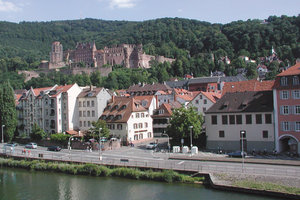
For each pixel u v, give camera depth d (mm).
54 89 113812
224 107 81000
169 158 70188
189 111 83125
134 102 102812
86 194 55469
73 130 108125
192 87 188000
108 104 107688
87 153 83688
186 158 68500
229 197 49281
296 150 70688
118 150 86500
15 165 78625
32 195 57125
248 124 76938
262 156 69375
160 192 53625
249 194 49906
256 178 52969
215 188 52906
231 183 52375
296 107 70750
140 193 53969
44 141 103500
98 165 68125
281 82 72812
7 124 111188
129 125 97188
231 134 79062
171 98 131875
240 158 67000
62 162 73938
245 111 76938
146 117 104938
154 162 66688
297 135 70375
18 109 121438
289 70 74562
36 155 82688
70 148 91062
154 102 115875
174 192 53156
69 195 55781
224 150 78438
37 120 114688
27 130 118500
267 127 74688
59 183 63062
